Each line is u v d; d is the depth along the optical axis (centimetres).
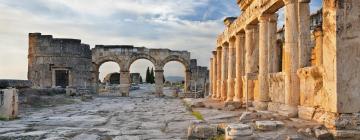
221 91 3064
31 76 4631
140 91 6731
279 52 2814
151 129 1327
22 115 1898
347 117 973
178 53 5456
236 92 2391
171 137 1134
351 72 988
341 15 993
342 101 982
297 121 1201
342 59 987
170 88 7569
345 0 996
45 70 4622
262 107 1736
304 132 1015
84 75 4938
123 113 2050
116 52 5356
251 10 2020
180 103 3209
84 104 2989
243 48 2416
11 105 1695
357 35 994
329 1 1019
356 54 991
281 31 2725
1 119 1667
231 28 2645
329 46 1023
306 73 1259
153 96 5150
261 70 1775
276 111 1535
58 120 1664
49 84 4622
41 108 2431
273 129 1076
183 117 1733
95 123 1541
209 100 3116
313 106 1204
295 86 1364
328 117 1019
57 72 4728
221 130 1112
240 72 2378
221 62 3244
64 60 4694
